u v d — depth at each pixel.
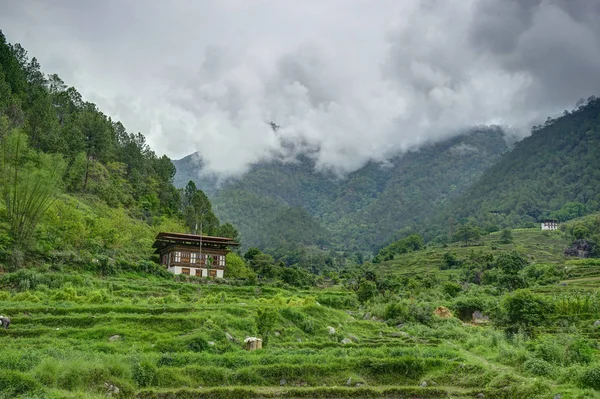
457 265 188.00
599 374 35.88
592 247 195.12
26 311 48.31
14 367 32.72
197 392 34.88
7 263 74.56
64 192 119.25
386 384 40.22
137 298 66.25
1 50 142.75
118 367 34.88
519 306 67.19
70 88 178.62
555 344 45.34
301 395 36.44
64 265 82.38
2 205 88.31
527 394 35.69
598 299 83.31
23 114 125.12
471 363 42.88
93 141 146.12
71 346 40.53
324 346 52.47
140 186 157.50
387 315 75.69
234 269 118.19
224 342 46.88
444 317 78.88
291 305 68.38
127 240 113.19
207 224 161.00
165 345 43.38
